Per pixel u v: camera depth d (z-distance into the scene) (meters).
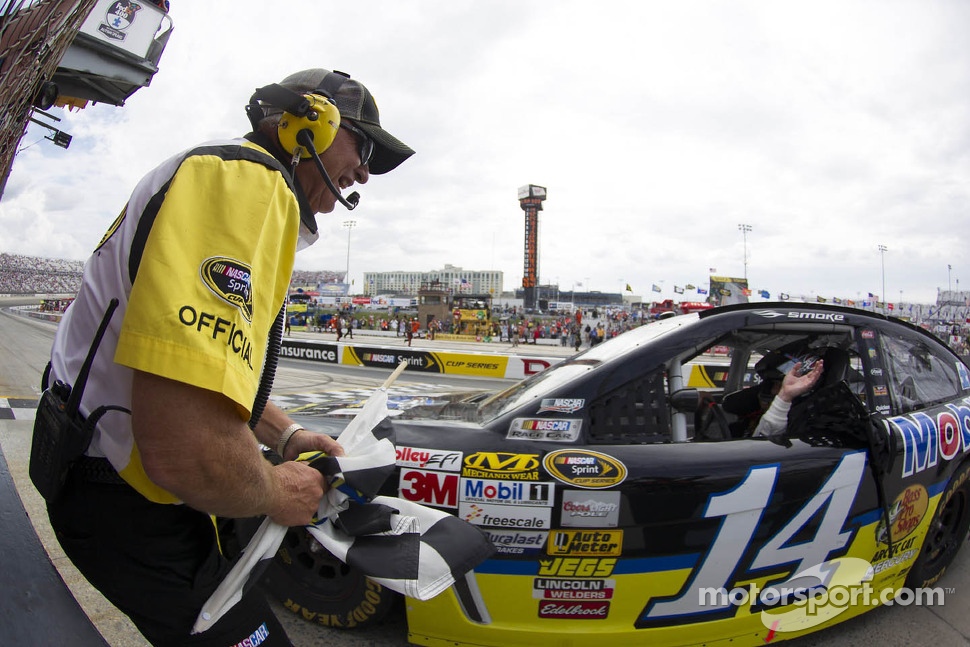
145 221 0.77
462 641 1.78
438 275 155.00
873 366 2.28
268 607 1.01
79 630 1.25
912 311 41.78
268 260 0.82
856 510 2.02
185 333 0.70
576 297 104.56
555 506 1.73
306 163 1.00
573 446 1.85
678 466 1.82
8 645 1.11
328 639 1.94
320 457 1.08
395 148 1.13
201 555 0.93
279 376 10.88
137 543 0.87
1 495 1.64
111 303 0.81
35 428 0.89
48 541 2.30
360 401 2.69
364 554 1.01
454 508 1.75
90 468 0.86
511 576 1.74
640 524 1.74
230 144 0.86
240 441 0.77
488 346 32.78
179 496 0.74
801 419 2.14
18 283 98.94
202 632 0.91
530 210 81.94
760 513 1.85
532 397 2.02
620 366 1.99
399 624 2.05
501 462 1.78
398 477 1.79
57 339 0.96
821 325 2.26
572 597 1.75
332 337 34.91
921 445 2.23
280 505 0.89
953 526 2.61
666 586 1.77
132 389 0.72
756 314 2.20
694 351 2.11
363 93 1.08
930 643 2.11
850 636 2.15
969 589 2.55
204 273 0.74
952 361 2.79
